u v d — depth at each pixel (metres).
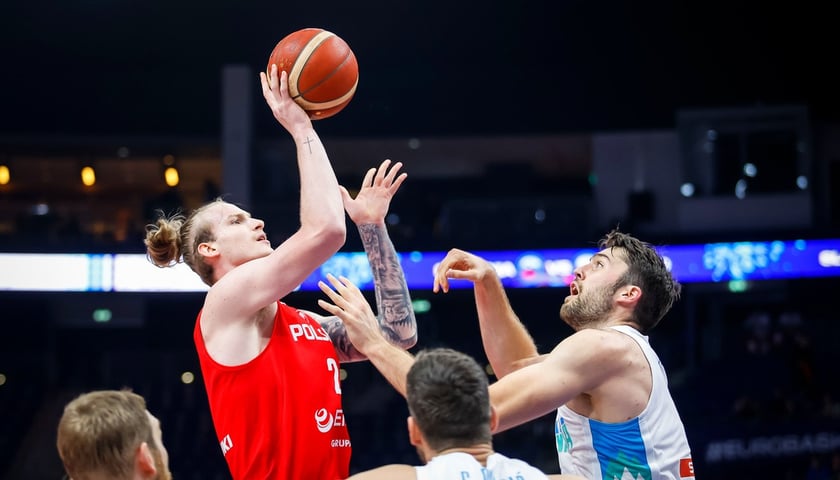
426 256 21.92
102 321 25.59
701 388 22.41
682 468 4.07
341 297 4.04
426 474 3.02
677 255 21.88
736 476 19.16
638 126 26.00
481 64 27.56
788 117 24.75
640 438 3.95
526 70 27.19
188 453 22.03
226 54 26.62
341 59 4.14
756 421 20.05
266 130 25.75
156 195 28.92
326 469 3.88
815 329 23.44
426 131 26.48
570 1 24.92
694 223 24.69
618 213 25.62
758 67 25.88
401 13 25.47
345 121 26.62
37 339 25.23
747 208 24.53
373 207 4.51
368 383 24.50
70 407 3.17
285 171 25.70
